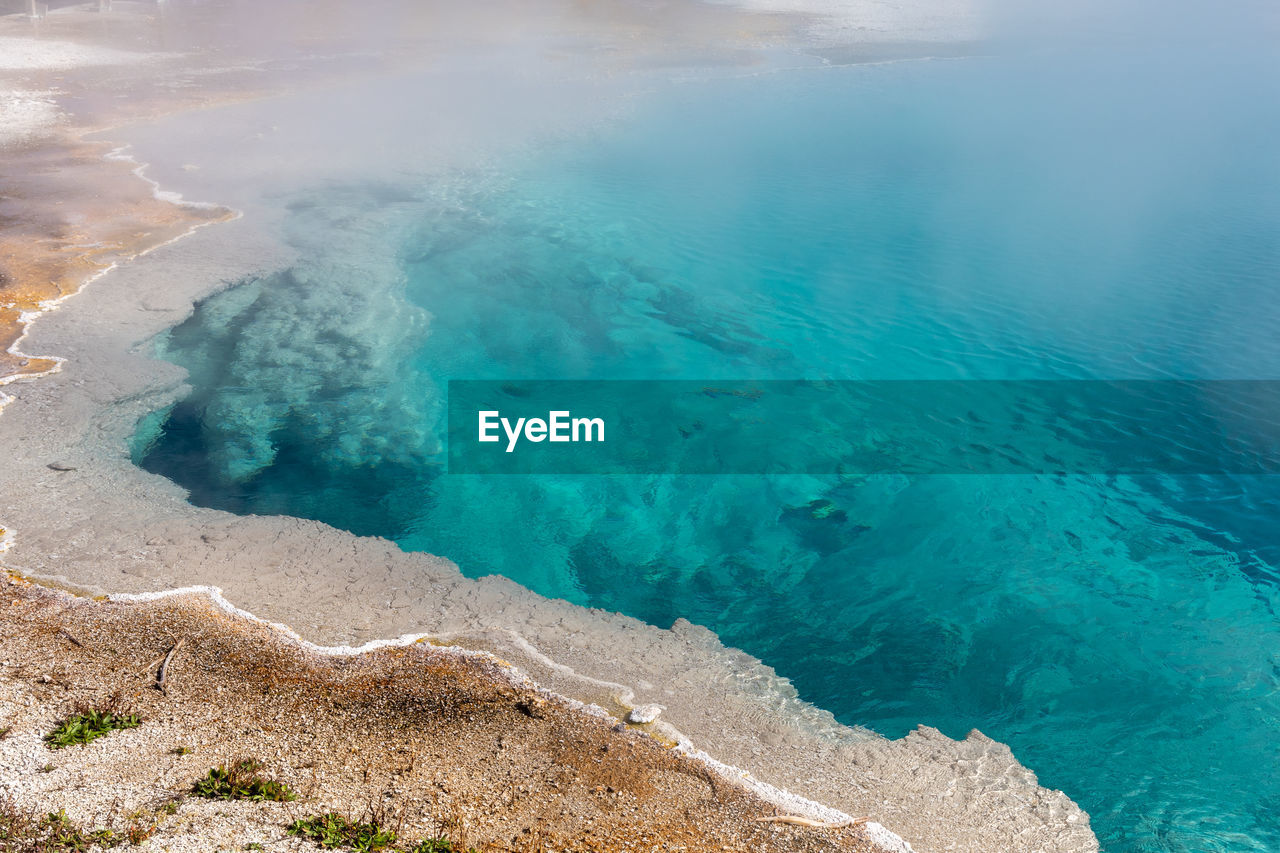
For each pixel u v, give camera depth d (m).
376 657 6.71
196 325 12.84
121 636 6.64
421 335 13.41
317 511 9.57
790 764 6.04
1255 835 6.21
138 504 8.71
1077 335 14.25
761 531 9.75
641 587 8.83
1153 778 6.70
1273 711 7.36
